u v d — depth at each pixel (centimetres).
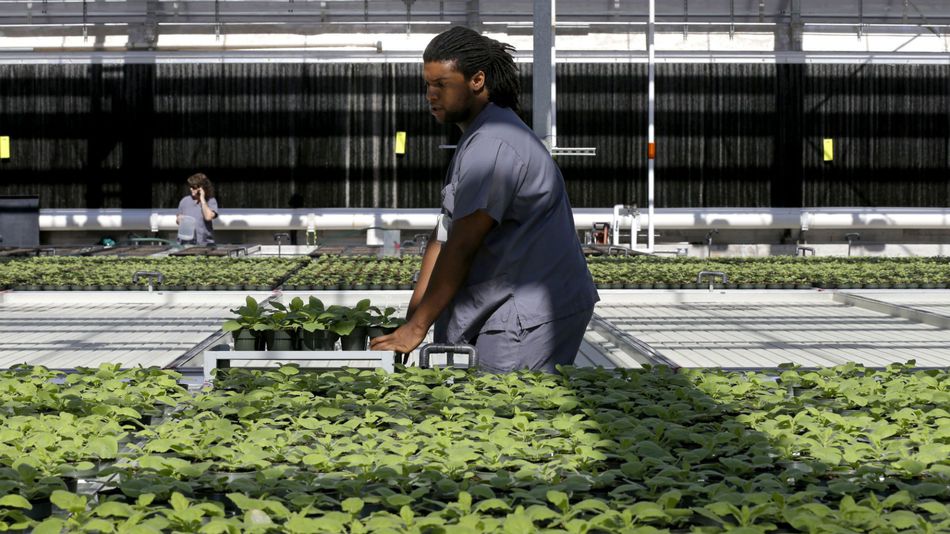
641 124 2028
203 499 190
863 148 2055
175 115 2006
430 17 2075
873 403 291
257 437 233
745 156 2045
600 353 534
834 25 2102
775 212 2047
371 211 2016
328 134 2017
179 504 171
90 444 221
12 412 271
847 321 696
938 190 2062
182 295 841
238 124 2009
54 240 2105
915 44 2108
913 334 621
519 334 345
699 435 240
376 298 852
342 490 195
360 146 2019
